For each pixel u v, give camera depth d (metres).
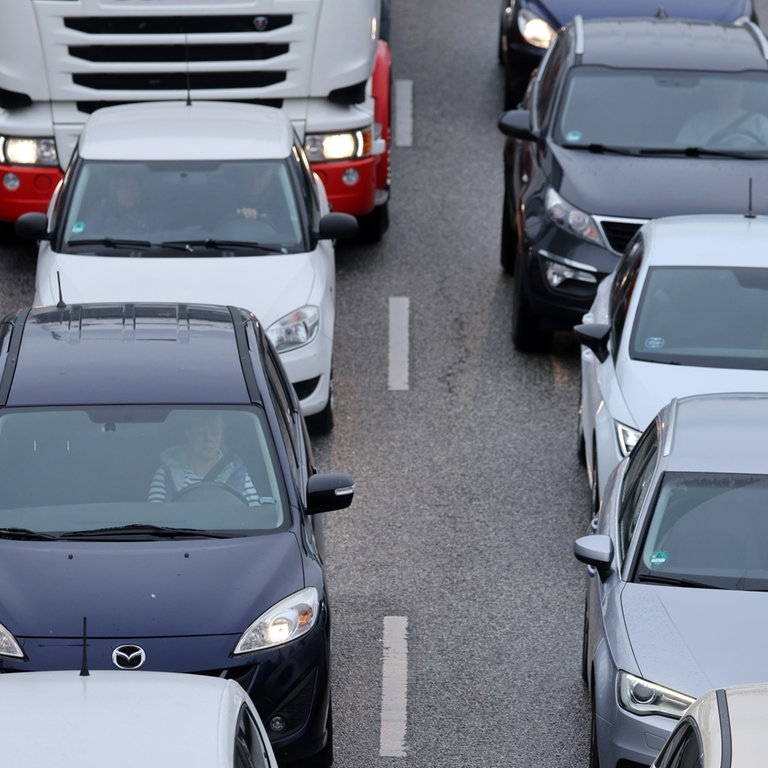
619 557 31.27
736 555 30.25
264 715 27.95
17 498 30.38
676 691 27.14
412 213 65.19
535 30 69.81
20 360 32.72
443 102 76.44
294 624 28.41
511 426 48.25
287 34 55.50
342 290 57.97
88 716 19.55
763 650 27.88
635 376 39.56
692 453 32.19
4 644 27.59
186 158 47.72
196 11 54.84
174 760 18.67
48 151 56.25
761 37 58.25
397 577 39.56
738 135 53.16
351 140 56.75
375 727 33.00
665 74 54.94
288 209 46.84
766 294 41.41
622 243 49.66
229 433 31.39
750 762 18.50
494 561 40.47
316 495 31.39
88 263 44.97
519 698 34.25
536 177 52.72
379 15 61.06
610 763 27.78
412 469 45.38
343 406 49.25
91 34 55.28
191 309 35.34
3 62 55.53
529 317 51.59
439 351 53.34
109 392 31.88
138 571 28.81
